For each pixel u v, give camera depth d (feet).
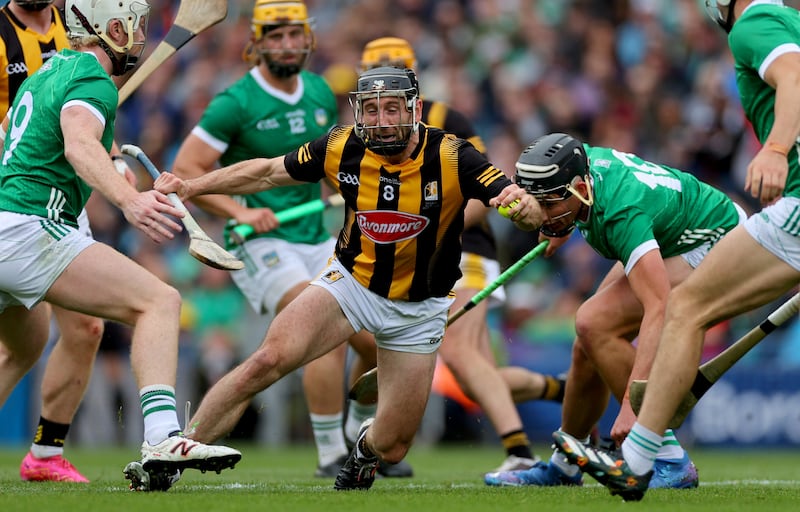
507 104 164.14
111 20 59.77
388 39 90.74
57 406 71.61
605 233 61.52
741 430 126.31
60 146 56.85
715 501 54.19
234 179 59.67
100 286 55.77
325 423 83.56
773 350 129.70
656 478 65.05
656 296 59.41
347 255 58.44
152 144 160.45
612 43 170.71
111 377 134.62
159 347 54.80
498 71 169.07
